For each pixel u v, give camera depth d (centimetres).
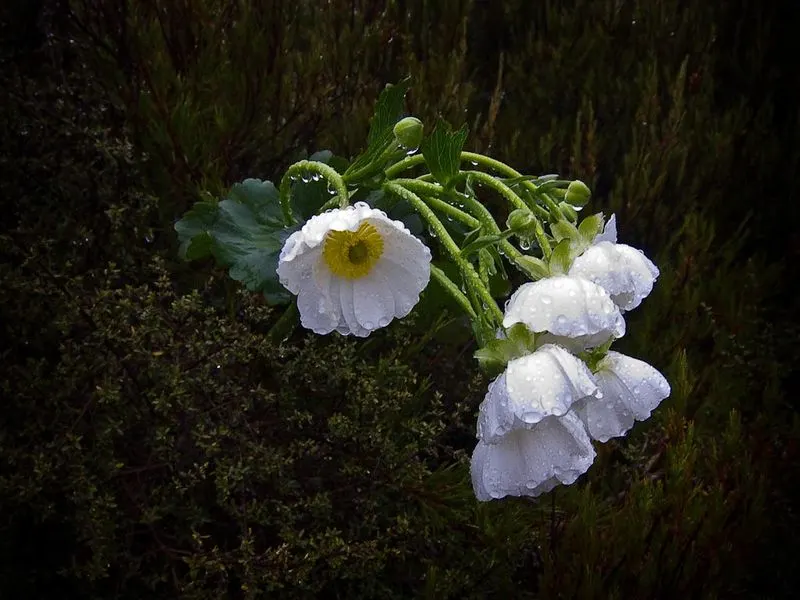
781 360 66
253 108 58
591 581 46
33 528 45
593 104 72
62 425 43
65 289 45
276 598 46
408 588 49
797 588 57
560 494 52
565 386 30
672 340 62
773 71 77
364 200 45
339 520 47
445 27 71
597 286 31
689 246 63
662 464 55
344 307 36
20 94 53
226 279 53
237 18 64
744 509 52
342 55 64
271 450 43
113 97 56
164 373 43
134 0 58
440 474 49
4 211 51
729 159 70
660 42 75
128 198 52
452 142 38
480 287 34
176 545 45
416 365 54
